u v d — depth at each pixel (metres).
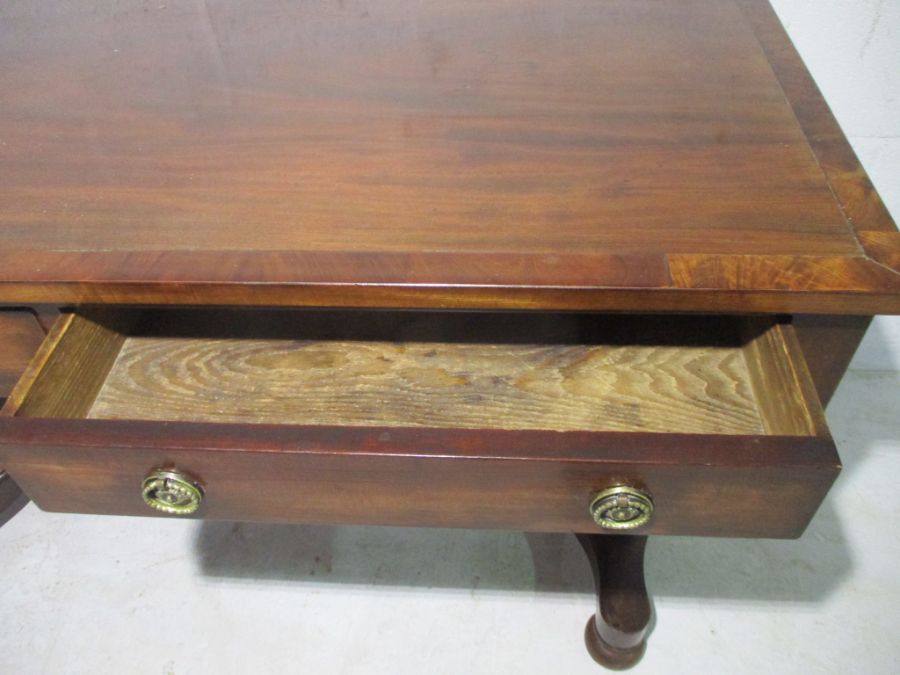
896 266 0.51
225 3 0.83
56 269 0.54
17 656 0.84
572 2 0.81
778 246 0.53
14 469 0.52
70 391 0.60
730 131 0.63
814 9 0.86
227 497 0.53
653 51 0.73
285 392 0.64
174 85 0.72
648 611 0.77
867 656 0.81
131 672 0.83
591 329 0.67
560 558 0.92
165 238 0.56
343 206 0.57
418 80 0.70
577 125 0.64
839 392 1.10
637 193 0.57
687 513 0.51
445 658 0.83
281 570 0.92
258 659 0.84
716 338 0.66
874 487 0.98
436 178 0.59
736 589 0.88
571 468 0.47
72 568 0.92
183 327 0.69
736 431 0.59
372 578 0.90
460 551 0.93
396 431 0.49
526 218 0.55
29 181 0.62
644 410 0.61
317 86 0.70
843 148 0.61
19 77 0.74
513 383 0.64
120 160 0.63
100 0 0.85
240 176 0.61
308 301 0.53
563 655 0.83
